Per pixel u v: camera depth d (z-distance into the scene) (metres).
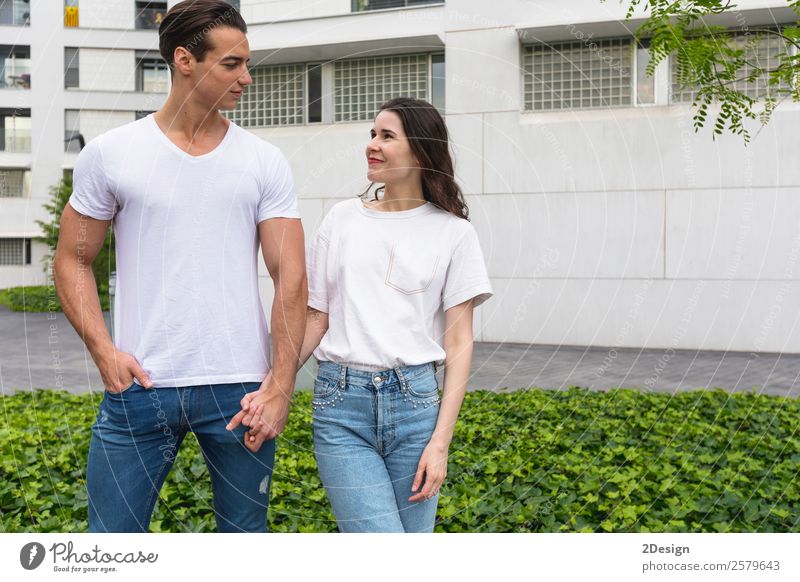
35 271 25.61
